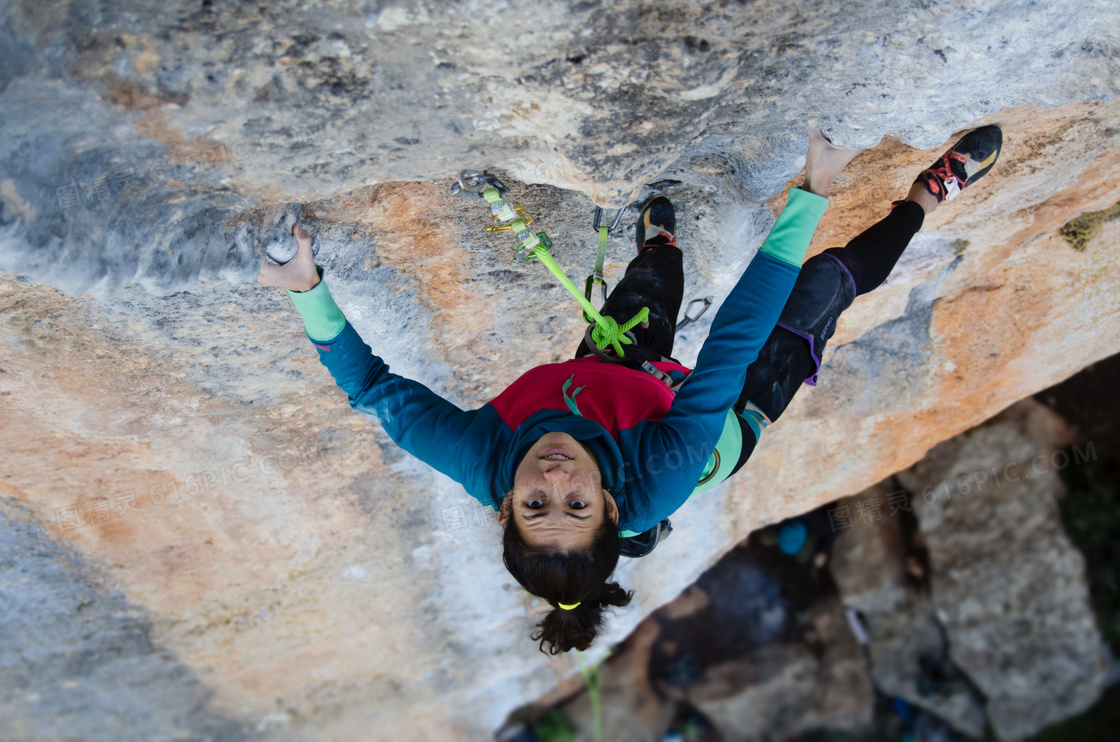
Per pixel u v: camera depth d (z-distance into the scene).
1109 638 6.58
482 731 5.65
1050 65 1.73
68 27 1.24
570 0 1.32
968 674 6.83
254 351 2.31
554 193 2.10
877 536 6.82
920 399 3.59
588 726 7.14
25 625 3.62
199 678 4.39
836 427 3.73
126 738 4.76
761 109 1.76
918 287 3.15
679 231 2.40
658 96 1.54
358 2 1.27
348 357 1.72
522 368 2.82
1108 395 6.71
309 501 3.17
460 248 2.22
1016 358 3.48
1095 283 3.18
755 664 6.93
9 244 1.38
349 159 1.61
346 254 2.06
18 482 2.66
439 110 1.53
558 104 1.54
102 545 3.16
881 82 1.67
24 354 2.07
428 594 4.02
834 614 6.99
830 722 7.01
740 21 1.44
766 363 1.80
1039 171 2.45
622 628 4.84
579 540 1.41
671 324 2.02
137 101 1.34
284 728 5.00
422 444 1.66
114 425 2.45
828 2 1.45
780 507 4.32
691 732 7.07
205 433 2.63
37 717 4.38
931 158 2.22
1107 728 6.61
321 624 4.11
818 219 1.61
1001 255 3.02
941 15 1.52
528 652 4.79
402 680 4.80
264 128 1.46
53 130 1.35
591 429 1.52
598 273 1.89
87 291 1.58
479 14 1.32
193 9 1.24
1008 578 6.53
